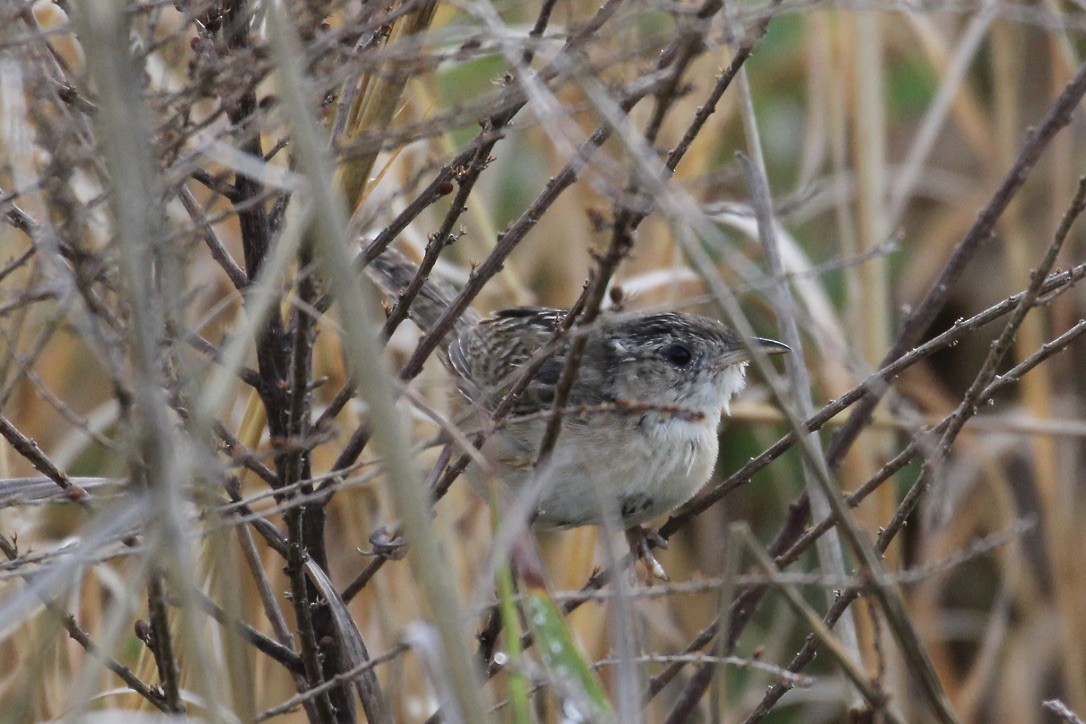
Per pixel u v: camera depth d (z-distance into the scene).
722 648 5.15
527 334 9.02
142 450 4.88
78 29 5.07
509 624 4.76
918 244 13.79
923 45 12.62
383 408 4.36
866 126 10.42
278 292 5.54
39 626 8.23
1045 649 11.87
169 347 5.54
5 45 5.10
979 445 11.52
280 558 8.96
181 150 6.10
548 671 4.94
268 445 8.05
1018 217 11.27
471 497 9.76
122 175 4.36
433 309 9.66
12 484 6.47
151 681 7.64
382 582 9.00
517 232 6.84
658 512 8.62
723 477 12.12
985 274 13.29
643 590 5.77
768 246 7.81
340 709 7.34
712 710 5.18
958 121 13.05
